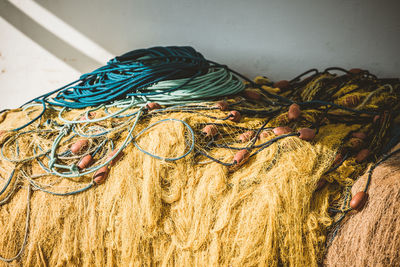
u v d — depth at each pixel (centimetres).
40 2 255
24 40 264
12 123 192
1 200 163
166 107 195
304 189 151
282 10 250
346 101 199
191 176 160
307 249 148
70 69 273
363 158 167
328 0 244
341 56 257
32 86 276
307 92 225
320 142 171
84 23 261
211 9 254
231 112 179
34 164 168
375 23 245
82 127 179
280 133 170
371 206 143
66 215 159
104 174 159
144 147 165
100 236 158
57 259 161
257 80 249
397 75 255
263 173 157
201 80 205
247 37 259
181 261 155
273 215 145
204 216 153
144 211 154
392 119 183
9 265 162
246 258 146
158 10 256
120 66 208
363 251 142
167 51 224
